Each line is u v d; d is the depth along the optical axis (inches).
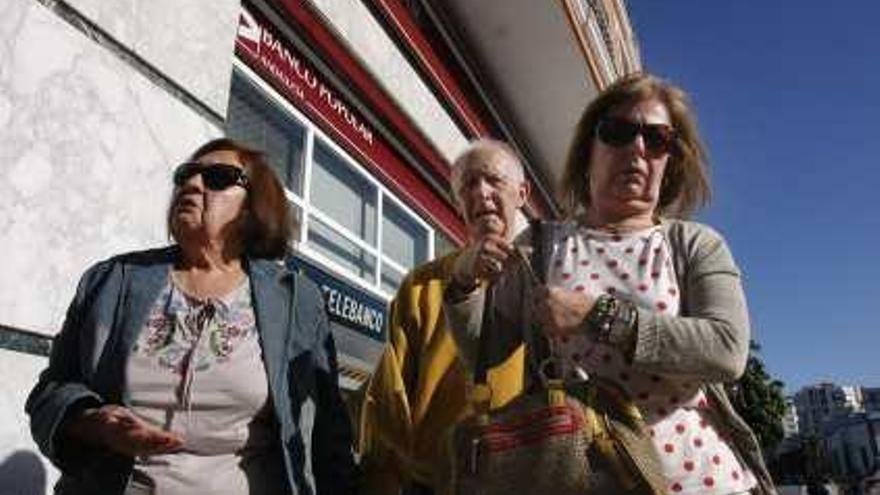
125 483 80.8
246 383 87.9
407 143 293.6
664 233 79.5
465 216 124.5
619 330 66.9
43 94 116.3
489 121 403.5
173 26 148.6
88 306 89.4
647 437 65.3
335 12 236.2
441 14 339.0
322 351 100.0
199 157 103.0
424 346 111.3
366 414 108.2
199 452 85.2
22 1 114.7
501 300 81.6
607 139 82.2
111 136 128.9
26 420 107.8
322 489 98.0
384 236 276.7
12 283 107.5
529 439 64.6
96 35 129.0
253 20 199.9
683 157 86.9
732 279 74.2
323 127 236.2
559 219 89.9
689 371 66.6
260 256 103.1
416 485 104.7
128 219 130.4
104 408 77.8
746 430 73.5
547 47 371.9
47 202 114.7
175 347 87.2
